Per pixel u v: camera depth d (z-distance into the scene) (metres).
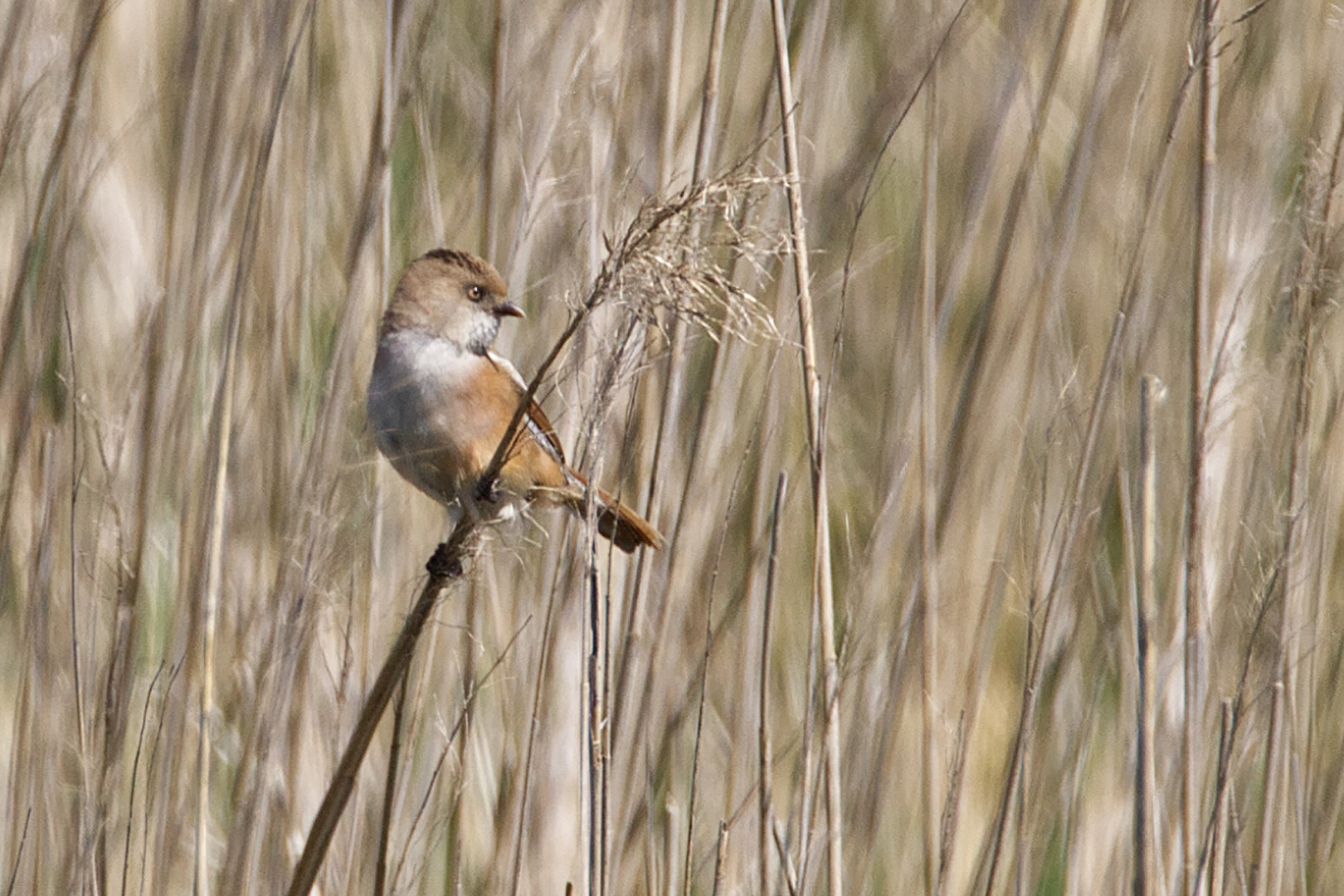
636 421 9.52
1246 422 9.70
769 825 7.78
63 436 9.59
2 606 9.60
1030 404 9.93
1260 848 8.27
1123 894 9.36
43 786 8.73
